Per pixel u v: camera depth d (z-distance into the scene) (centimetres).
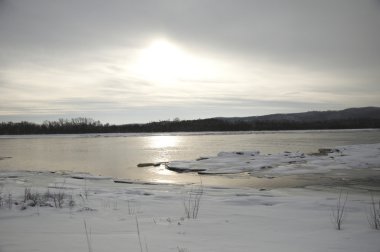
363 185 1761
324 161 2758
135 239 534
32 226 636
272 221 694
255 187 1791
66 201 950
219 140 7625
